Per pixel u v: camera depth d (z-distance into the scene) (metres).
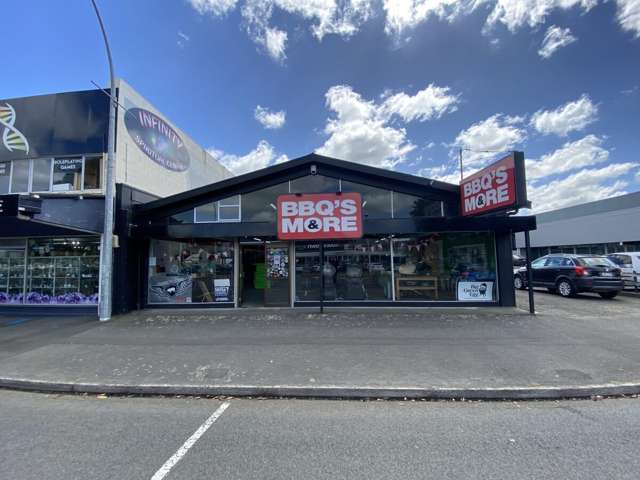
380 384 5.08
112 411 4.53
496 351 6.54
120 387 5.18
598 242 26.77
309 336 7.81
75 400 4.96
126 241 11.06
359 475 3.01
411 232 10.76
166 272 11.92
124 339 7.81
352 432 3.85
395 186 11.13
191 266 11.91
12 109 11.90
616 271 12.58
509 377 5.29
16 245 11.91
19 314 11.46
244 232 10.91
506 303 10.99
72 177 11.45
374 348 6.84
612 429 3.87
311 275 11.67
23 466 3.19
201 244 11.98
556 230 31.02
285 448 3.50
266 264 11.81
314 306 11.55
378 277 11.48
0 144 11.87
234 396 5.03
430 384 5.05
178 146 15.59
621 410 4.41
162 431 3.91
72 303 11.42
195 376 5.52
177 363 6.13
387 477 2.97
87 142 11.34
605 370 5.52
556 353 6.38
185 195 11.22
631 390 4.91
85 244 11.56
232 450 3.46
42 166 11.65
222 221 11.46
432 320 9.27
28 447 3.55
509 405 4.62
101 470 3.12
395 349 6.75
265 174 11.19
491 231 11.16
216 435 3.80
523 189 8.30
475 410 4.46
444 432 3.83
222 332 8.30
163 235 11.09
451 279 11.29
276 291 11.74
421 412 4.41
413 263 11.42
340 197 10.50
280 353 6.61
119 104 11.51
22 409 4.63
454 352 6.52
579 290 12.88
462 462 3.21
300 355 6.46
